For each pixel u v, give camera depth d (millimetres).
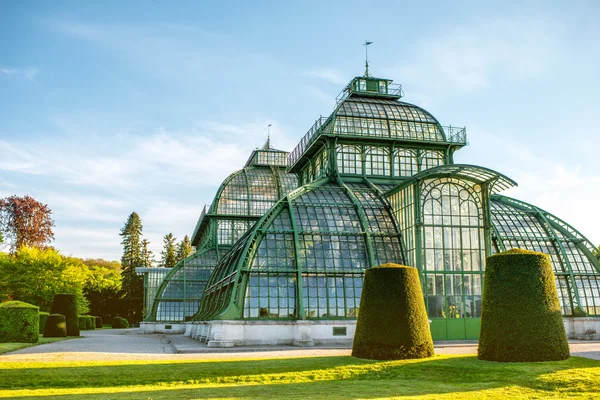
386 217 54000
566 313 55406
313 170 64688
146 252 150875
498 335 29062
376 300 32562
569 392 21531
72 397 21203
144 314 96750
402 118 61156
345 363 29906
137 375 26297
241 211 88688
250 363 30109
